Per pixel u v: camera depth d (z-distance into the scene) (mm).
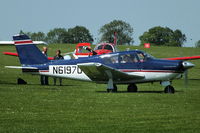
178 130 28438
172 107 36938
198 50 176500
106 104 38219
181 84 66125
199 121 31141
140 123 30359
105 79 50344
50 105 37312
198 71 96938
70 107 36406
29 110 34812
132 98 42469
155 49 179000
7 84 57469
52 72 53406
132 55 50188
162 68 49438
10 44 80062
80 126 29344
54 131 27875
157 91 51906
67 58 59062
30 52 54219
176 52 167500
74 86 56625
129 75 49188
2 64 106188
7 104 37469
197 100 41812
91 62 51156
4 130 28000
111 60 50344
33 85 56625
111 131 28000
